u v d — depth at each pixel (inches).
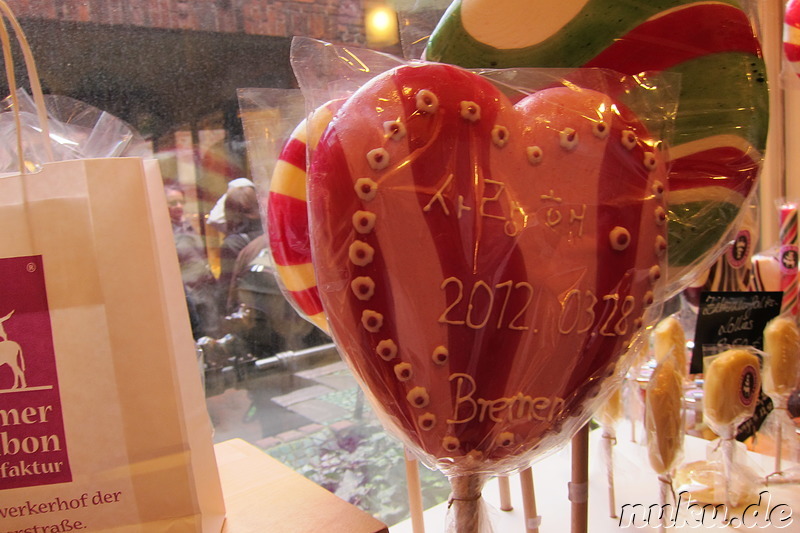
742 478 23.3
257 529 16.1
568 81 14.4
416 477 17.9
